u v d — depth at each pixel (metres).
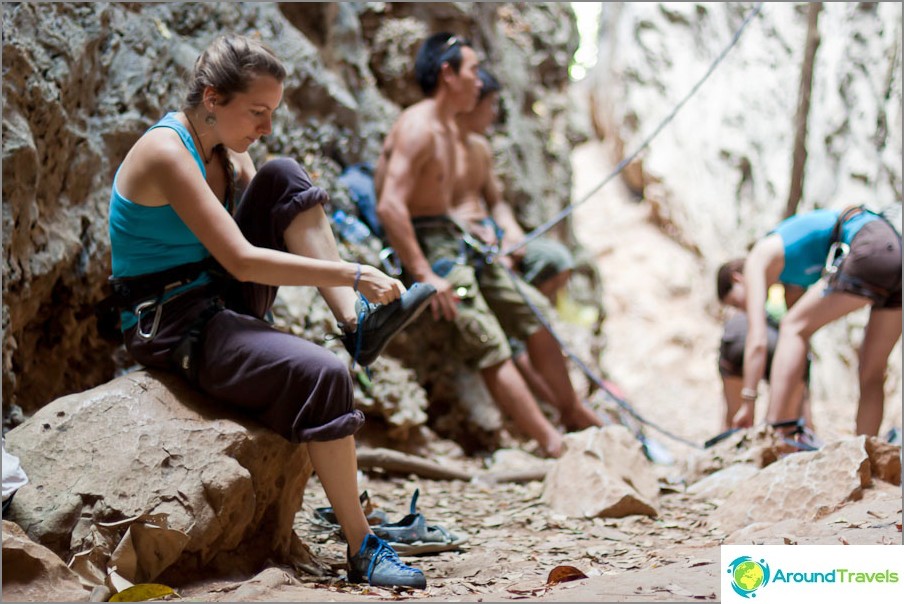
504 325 5.25
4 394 3.14
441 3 6.23
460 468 4.82
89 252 3.69
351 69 5.63
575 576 2.48
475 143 5.41
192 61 4.25
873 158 7.34
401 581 2.47
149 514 2.39
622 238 10.80
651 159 10.84
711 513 3.55
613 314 9.80
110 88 3.88
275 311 4.43
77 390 3.85
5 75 3.15
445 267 4.91
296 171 2.69
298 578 2.60
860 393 4.45
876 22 7.44
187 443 2.51
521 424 4.95
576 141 8.03
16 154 3.13
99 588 2.23
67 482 2.45
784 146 8.92
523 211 6.68
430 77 4.90
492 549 3.06
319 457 2.54
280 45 5.00
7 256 3.13
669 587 2.27
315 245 2.66
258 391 2.56
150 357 2.68
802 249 4.56
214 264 2.70
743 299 5.16
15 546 2.22
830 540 2.57
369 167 5.36
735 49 9.90
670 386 8.75
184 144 2.53
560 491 3.79
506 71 6.88
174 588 2.41
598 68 12.84
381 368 4.86
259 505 2.62
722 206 9.77
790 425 4.25
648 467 4.02
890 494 3.22
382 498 3.91
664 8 10.97
